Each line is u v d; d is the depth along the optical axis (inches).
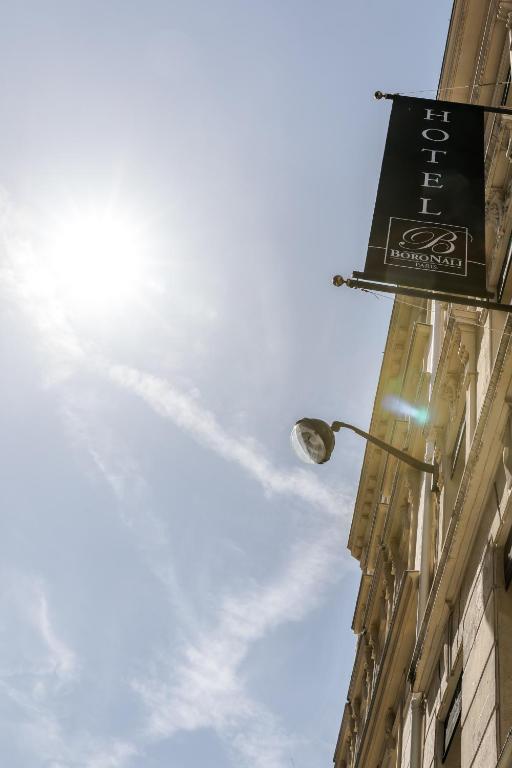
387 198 593.6
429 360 996.6
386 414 1187.9
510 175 733.9
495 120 768.3
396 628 921.5
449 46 930.7
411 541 960.9
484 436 644.1
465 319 773.3
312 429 689.6
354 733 1278.3
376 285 550.6
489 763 539.5
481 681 588.1
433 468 814.5
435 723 723.4
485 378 716.0
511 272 687.7
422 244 565.9
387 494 1161.4
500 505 623.8
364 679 1250.0
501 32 809.5
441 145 628.4
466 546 682.2
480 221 579.5
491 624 589.9
